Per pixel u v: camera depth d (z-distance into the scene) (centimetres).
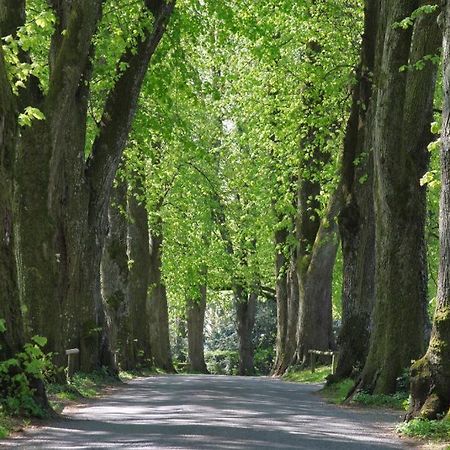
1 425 1648
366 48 3328
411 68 2444
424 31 2467
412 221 2564
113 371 3562
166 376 5050
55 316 2534
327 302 4953
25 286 2488
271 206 5569
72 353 2922
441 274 1812
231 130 5919
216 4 3800
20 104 2491
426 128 2566
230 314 11525
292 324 5562
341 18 4222
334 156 4394
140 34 3203
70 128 2902
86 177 3206
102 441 1497
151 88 3769
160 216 6141
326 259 4841
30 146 2469
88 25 2488
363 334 3266
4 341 1853
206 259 6856
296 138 4544
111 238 4716
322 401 2670
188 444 1443
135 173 5091
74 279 3212
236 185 5650
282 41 4484
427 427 1711
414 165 2562
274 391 3162
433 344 1811
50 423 1808
